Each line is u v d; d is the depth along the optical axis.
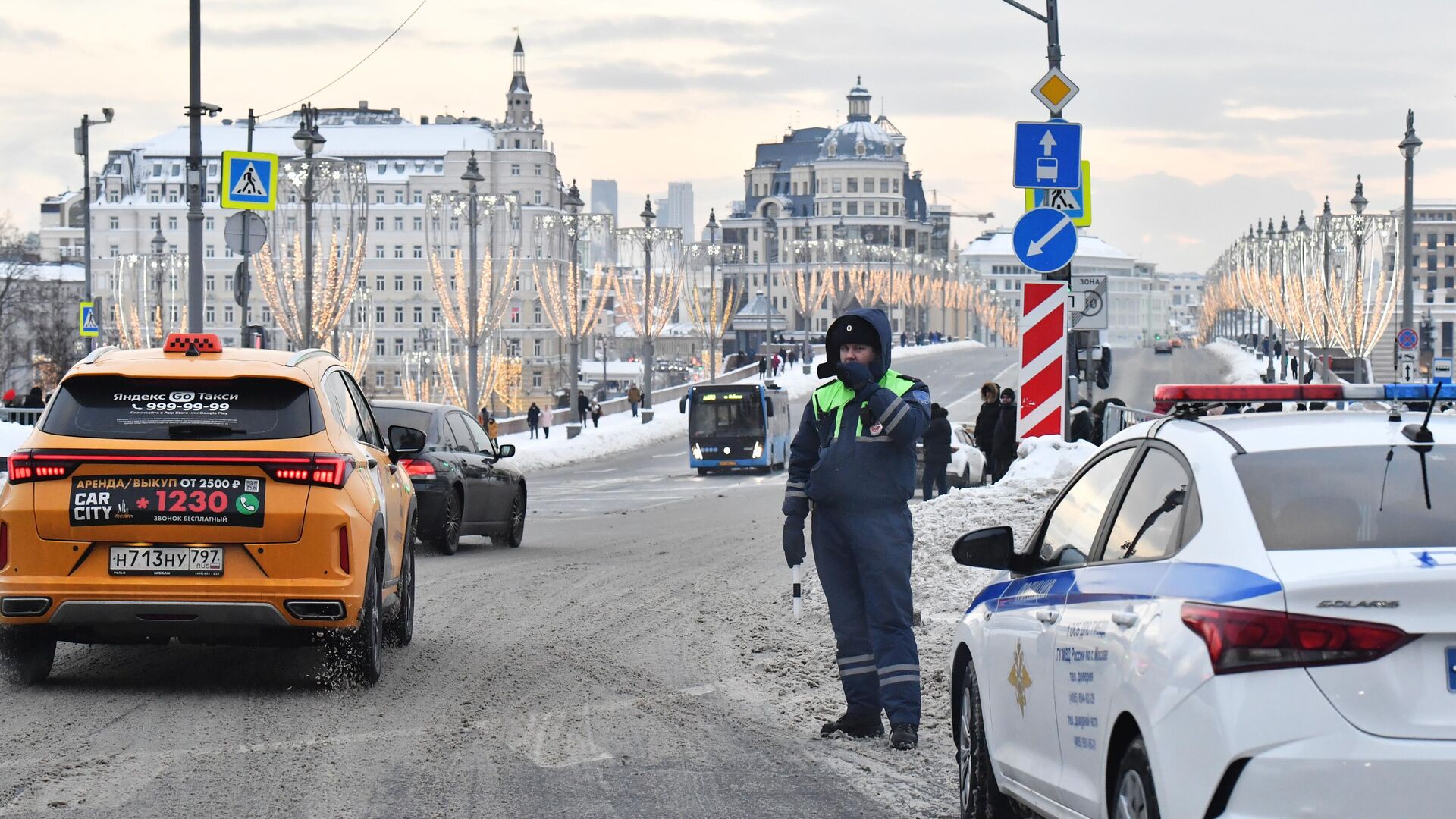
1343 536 4.82
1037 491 18.16
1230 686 4.47
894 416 8.88
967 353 156.25
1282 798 4.36
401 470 12.79
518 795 7.75
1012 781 6.47
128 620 10.12
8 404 43.94
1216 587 4.71
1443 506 4.96
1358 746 4.31
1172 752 4.62
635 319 82.25
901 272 197.62
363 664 10.70
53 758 8.41
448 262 144.50
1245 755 4.40
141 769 8.19
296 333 48.06
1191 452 5.45
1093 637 5.45
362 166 47.72
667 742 9.12
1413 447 5.27
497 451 23.80
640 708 10.22
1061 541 6.54
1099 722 5.29
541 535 26.98
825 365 9.16
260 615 10.14
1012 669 6.43
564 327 74.06
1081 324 30.23
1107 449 6.52
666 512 33.75
